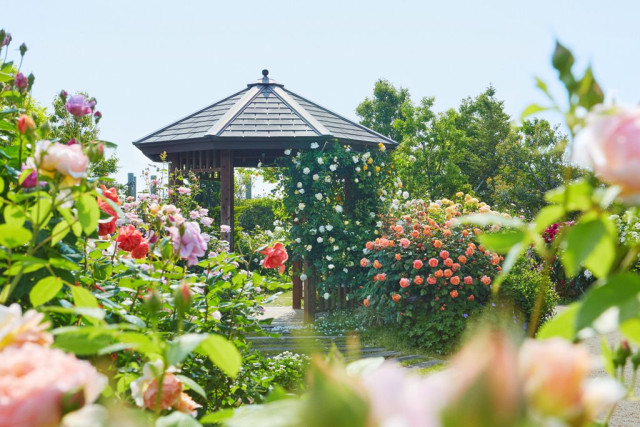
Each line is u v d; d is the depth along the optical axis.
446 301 7.73
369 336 8.41
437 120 30.64
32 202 2.13
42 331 1.00
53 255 2.20
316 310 10.36
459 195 8.66
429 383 0.36
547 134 25.89
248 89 11.95
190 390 3.13
